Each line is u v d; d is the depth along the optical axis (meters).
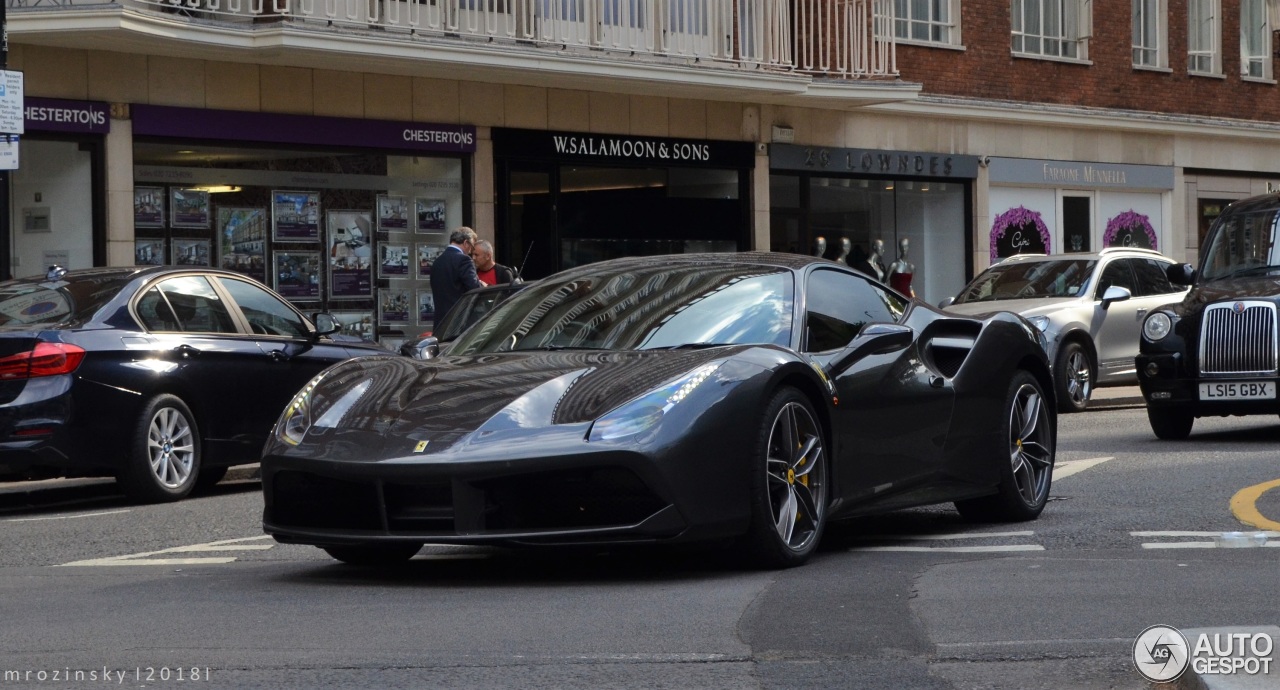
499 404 6.31
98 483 12.48
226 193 17.92
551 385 6.44
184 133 17.39
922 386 7.56
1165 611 5.50
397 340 19.39
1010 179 26.17
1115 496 9.23
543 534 6.03
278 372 11.73
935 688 4.45
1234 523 7.93
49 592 6.53
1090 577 6.29
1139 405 19.09
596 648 5.04
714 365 6.45
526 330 7.35
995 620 5.40
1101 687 4.45
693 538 6.18
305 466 6.28
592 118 20.95
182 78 17.41
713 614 5.61
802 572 6.61
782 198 23.42
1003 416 8.15
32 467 10.38
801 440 6.76
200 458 11.14
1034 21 26.67
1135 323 18.55
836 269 7.66
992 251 26.08
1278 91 30.70
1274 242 13.65
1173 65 28.84
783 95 21.72
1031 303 17.92
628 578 6.54
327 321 11.81
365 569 7.04
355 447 6.25
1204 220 29.61
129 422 10.59
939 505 9.15
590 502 6.11
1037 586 6.10
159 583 6.71
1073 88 27.06
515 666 4.79
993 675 4.61
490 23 19.28
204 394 11.13
